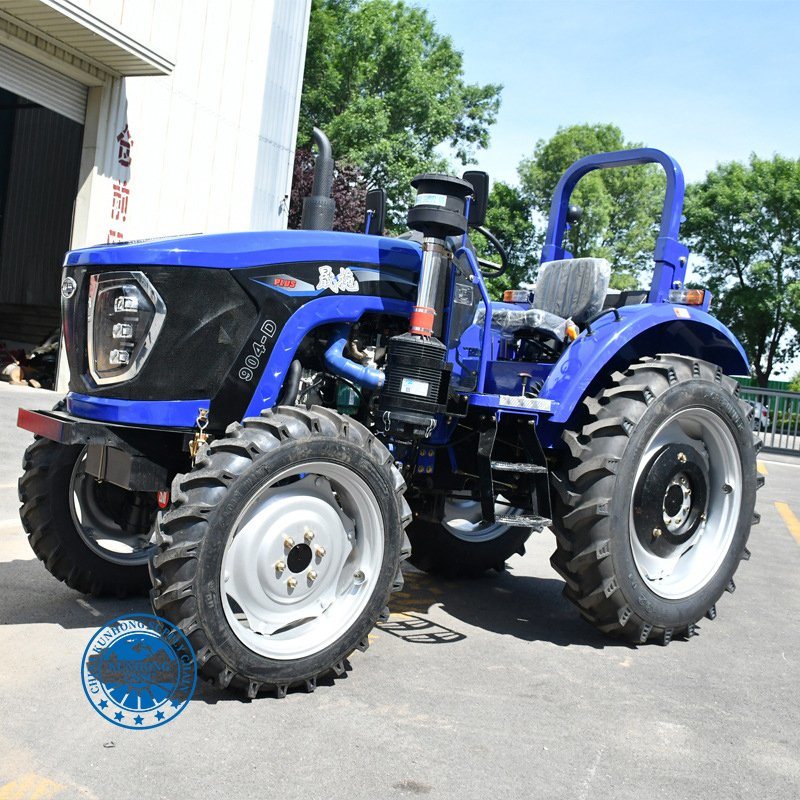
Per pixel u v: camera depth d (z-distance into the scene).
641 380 3.54
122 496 3.55
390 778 2.16
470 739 2.43
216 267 2.92
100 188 10.55
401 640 3.32
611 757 2.39
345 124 26.41
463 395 3.36
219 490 2.54
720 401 3.69
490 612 3.85
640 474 3.55
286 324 3.04
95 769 2.09
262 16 13.17
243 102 13.03
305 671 2.69
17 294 14.88
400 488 2.90
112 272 2.87
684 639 3.62
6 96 14.87
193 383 2.91
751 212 34.72
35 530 3.39
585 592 3.38
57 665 2.72
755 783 2.29
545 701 2.77
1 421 7.80
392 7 31.02
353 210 18.67
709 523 3.84
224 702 2.58
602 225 38.03
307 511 2.77
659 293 4.04
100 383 2.88
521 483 3.59
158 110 11.30
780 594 4.53
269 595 2.69
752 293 34.16
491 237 3.71
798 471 11.55
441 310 3.21
